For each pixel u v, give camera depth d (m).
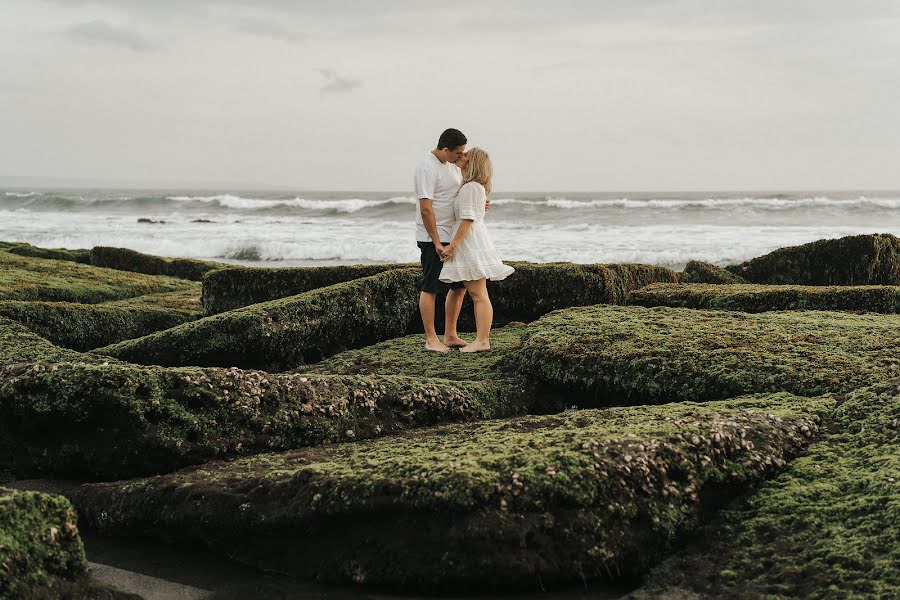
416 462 3.78
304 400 5.18
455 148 7.39
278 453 4.73
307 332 8.31
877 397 4.61
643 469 3.70
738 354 5.89
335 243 29.78
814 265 14.02
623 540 3.52
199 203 62.41
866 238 13.52
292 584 3.58
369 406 5.39
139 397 4.75
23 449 4.95
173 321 10.61
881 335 6.36
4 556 3.01
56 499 3.36
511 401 6.20
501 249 26.80
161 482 4.17
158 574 3.71
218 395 4.93
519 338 8.30
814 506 3.61
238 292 10.92
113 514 4.15
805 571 3.19
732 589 3.23
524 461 3.69
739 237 30.72
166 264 18.36
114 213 57.59
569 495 3.52
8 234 33.03
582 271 9.90
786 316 7.58
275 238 32.75
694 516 3.72
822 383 5.22
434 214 7.43
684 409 4.85
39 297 12.16
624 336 6.68
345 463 4.03
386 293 9.11
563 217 43.62
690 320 7.39
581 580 3.49
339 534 3.65
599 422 4.75
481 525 3.42
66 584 3.27
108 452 4.74
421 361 7.30
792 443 4.25
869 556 3.13
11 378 4.91
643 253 25.36
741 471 3.93
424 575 3.43
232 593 3.49
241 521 3.80
